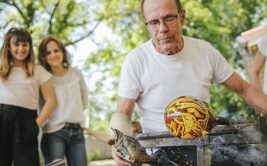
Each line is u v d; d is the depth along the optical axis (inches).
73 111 152.9
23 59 139.9
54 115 150.4
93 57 400.2
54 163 110.7
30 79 138.6
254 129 71.5
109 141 75.7
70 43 329.7
